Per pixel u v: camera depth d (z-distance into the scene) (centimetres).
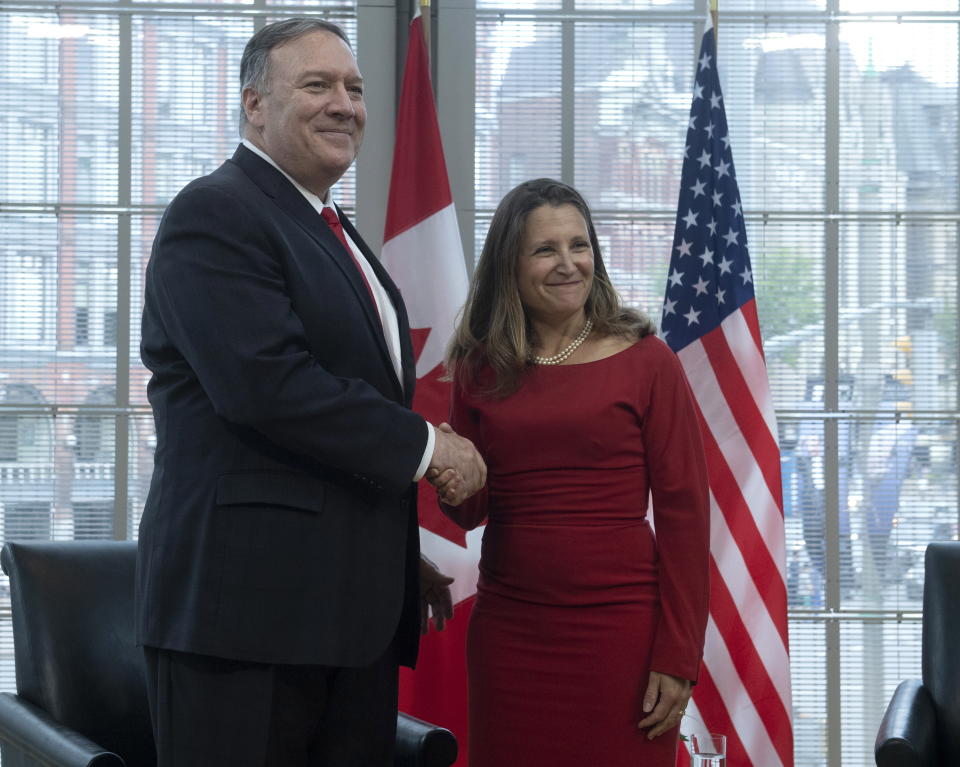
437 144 411
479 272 247
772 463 390
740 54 460
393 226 410
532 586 230
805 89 459
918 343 457
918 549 454
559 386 234
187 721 197
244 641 194
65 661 293
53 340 455
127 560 313
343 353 207
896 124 459
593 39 460
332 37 221
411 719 268
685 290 399
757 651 383
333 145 217
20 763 283
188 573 197
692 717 368
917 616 452
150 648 203
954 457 455
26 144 455
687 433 233
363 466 198
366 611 205
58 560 305
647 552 232
